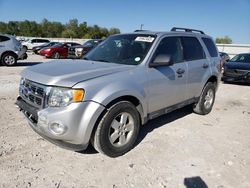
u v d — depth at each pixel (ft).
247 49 135.23
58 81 11.27
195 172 11.70
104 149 12.12
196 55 18.22
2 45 45.34
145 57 13.94
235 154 13.57
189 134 15.99
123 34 16.76
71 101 10.97
